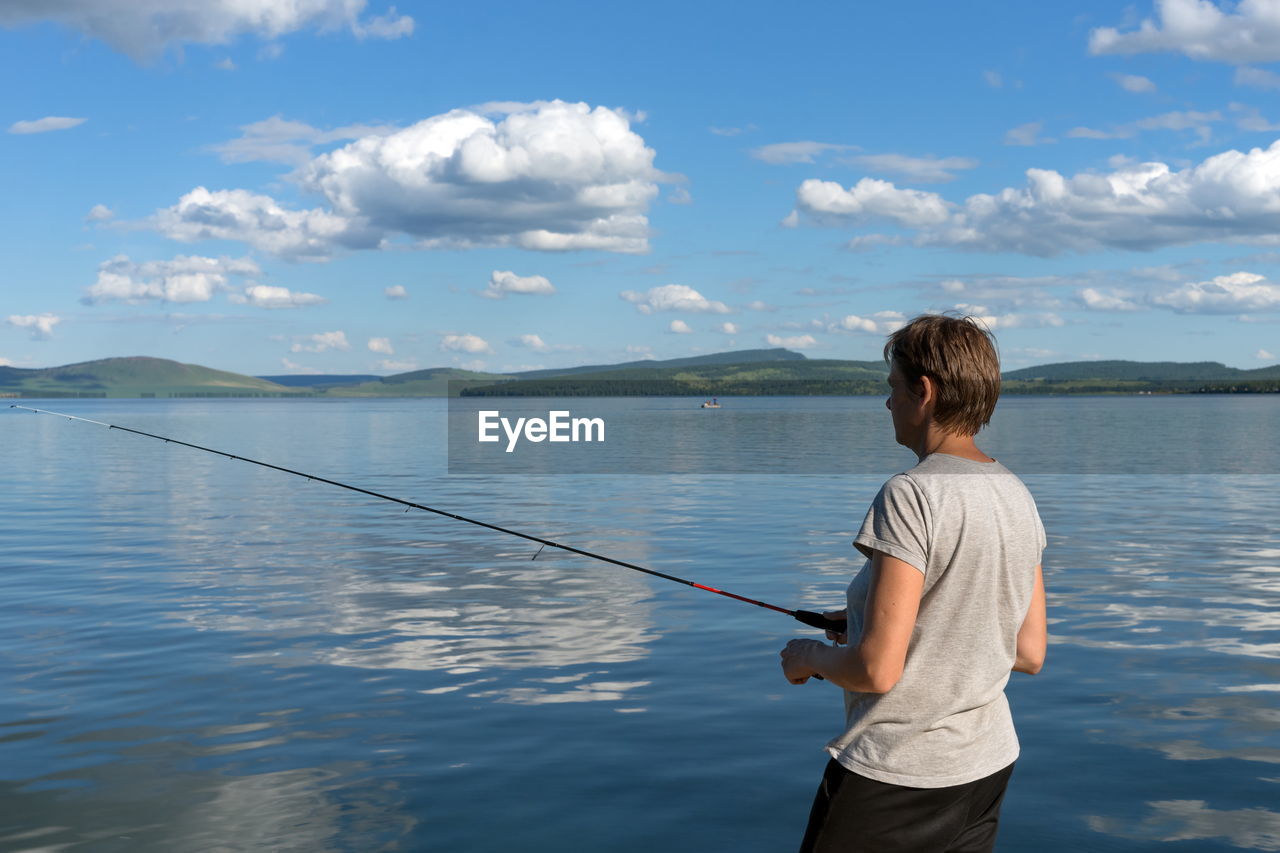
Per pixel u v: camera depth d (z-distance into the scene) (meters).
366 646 7.74
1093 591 10.01
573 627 8.41
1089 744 5.41
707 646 7.71
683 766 5.13
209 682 6.72
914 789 2.25
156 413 124.06
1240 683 6.59
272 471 29.12
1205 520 16.81
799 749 5.39
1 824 4.45
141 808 4.62
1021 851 4.12
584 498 21.27
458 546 13.52
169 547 13.43
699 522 16.47
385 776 5.01
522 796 4.75
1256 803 4.60
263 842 4.25
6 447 42.94
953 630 2.23
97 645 7.78
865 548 2.25
